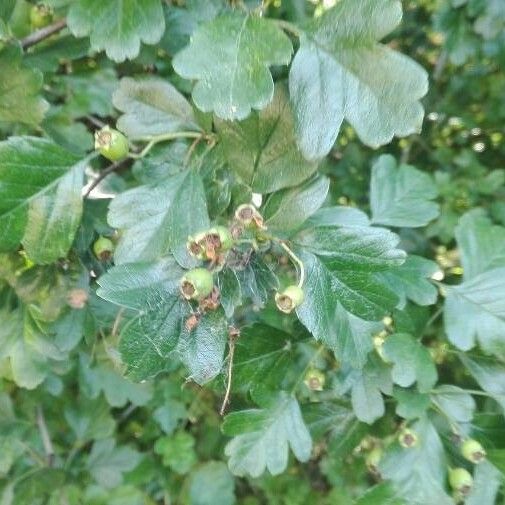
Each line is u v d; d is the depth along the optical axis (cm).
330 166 35
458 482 18
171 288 14
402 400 18
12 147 15
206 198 16
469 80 36
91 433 30
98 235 18
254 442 19
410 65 13
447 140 40
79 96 22
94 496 29
